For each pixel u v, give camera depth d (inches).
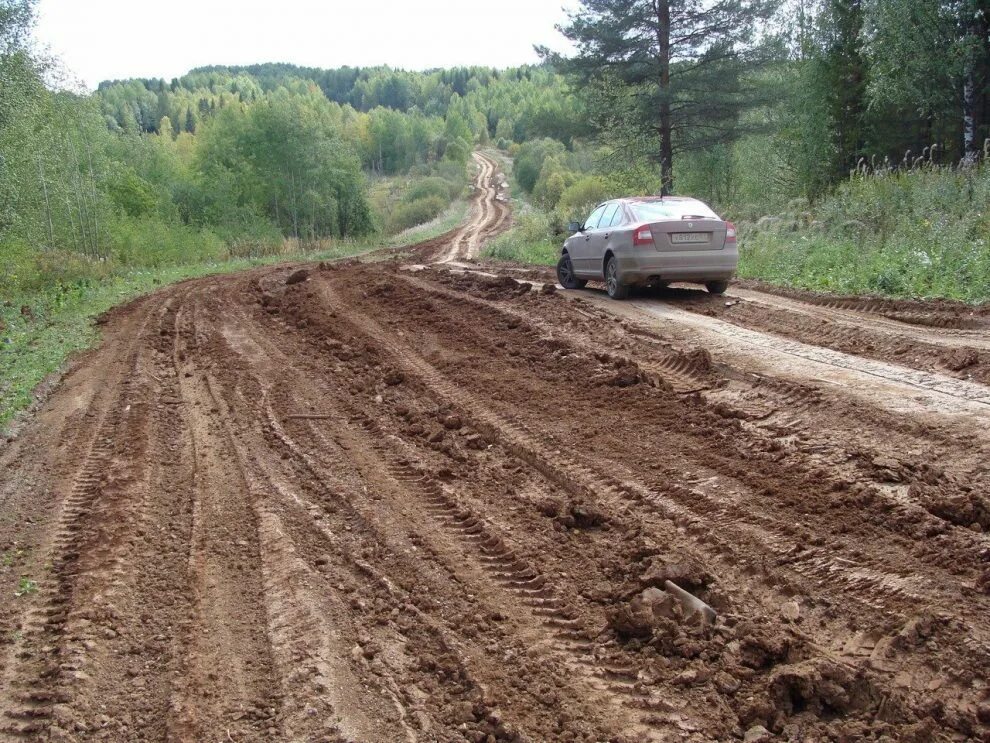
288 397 328.5
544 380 320.8
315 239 2130.9
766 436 229.6
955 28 737.6
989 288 394.0
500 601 157.9
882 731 111.2
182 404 326.3
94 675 137.8
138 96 6161.4
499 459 240.7
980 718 111.2
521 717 121.3
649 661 133.8
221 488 227.9
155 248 1491.1
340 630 149.3
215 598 163.8
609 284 490.9
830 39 932.0
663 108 1114.7
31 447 277.3
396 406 305.1
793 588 150.8
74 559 186.4
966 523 165.0
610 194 1181.1
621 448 235.9
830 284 466.0
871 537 164.7
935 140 880.3
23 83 960.3
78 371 401.1
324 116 3863.2
